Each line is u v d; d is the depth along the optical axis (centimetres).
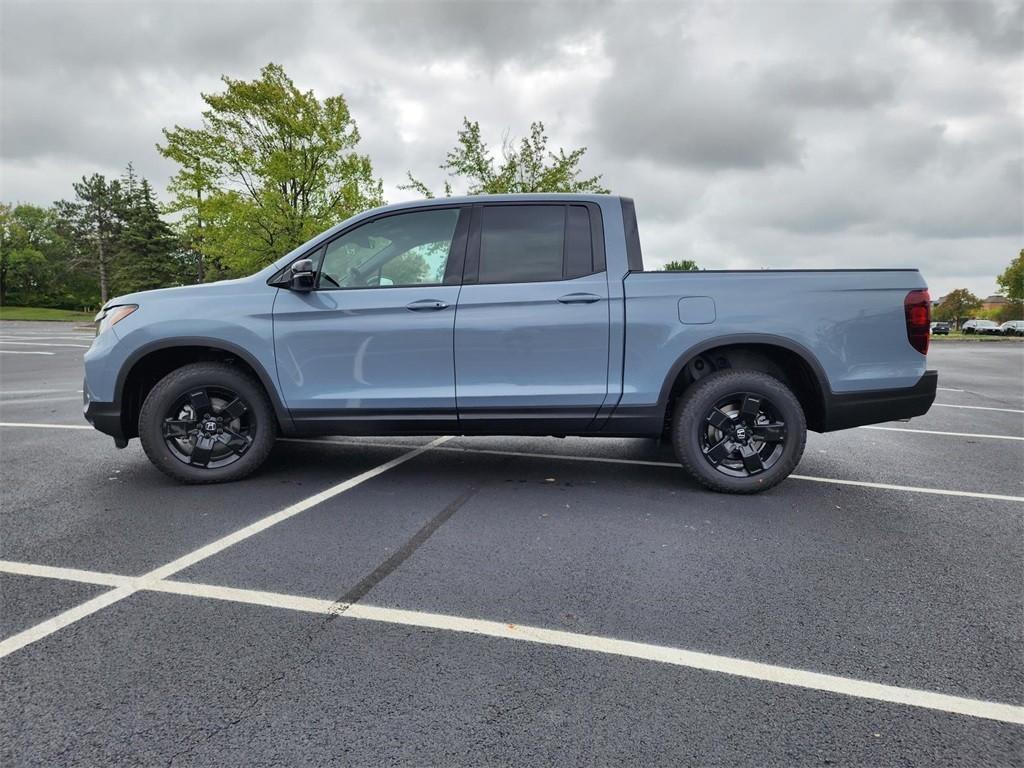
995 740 166
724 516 347
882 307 372
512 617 232
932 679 194
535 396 377
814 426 395
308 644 213
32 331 2723
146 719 173
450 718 174
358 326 379
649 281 376
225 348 383
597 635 219
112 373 387
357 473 437
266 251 2114
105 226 7169
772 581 263
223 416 400
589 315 372
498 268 383
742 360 399
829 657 206
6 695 184
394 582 262
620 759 158
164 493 385
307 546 301
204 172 2100
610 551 296
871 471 458
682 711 177
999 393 1019
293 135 2091
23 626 224
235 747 162
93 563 280
